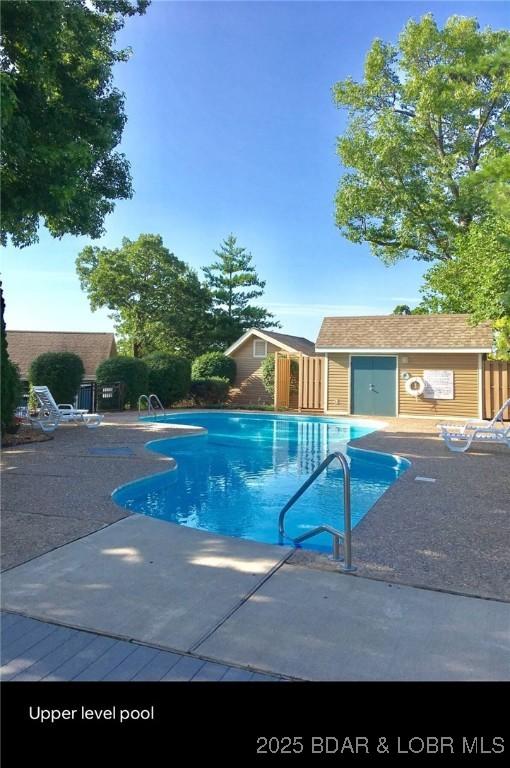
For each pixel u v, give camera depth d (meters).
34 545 4.49
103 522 5.20
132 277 31.66
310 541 5.61
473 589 3.70
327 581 3.82
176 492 8.30
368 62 24.92
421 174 24.44
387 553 4.46
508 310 15.07
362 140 24.47
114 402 20.73
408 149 23.55
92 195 10.36
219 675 2.62
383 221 25.88
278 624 3.15
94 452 9.84
